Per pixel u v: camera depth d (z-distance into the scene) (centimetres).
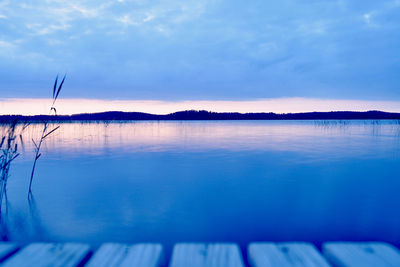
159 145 955
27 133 1359
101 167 566
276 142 1061
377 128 2164
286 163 607
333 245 94
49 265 83
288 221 289
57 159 662
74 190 400
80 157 688
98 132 1652
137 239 253
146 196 375
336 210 319
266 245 94
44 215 309
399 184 426
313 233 261
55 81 335
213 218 299
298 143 1019
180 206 334
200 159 663
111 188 412
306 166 573
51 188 412
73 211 319
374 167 559
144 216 306
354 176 480
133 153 762
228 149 848
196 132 1722
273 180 455
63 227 279
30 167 568
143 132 1694
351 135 1412
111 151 800
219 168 556
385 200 354
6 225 282
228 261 85
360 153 750
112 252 90
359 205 335
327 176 482
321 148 862
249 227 276
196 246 94
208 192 392
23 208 330
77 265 85
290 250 90
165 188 410
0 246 96
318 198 363
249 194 381
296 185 427
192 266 82
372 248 91
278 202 348
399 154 729
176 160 646
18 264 83
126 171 530
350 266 82
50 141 1073
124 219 298
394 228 270
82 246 95
